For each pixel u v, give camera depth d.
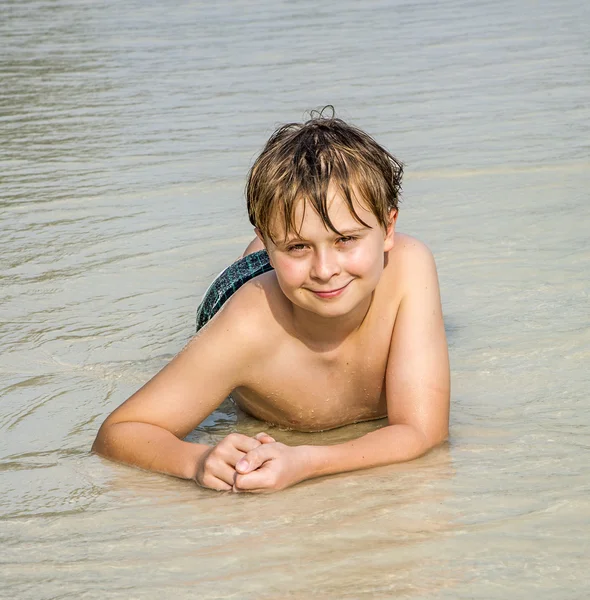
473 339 7.17
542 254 8.73
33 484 5.48
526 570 4.32
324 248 5.10
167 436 5.69
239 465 5.19
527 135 12.52
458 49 17.75
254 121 13.80
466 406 6.19
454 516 4.84
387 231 5.56
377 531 4.73
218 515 5.01
